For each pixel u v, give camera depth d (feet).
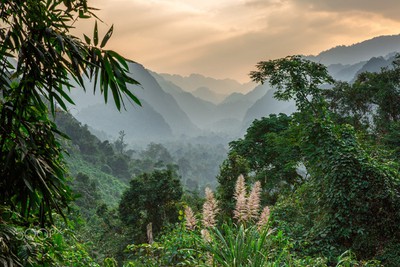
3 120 9.00
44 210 9.82
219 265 14.26
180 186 90.38
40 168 8.89
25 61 8.83
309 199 32.17
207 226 14.87
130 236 89.04
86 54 9.14
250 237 13.70
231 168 58.49
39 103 9.46
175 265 18.21
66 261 12.57
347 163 28.14
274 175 78.48
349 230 26.53
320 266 19.26
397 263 24.77
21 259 8.44
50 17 9.47
